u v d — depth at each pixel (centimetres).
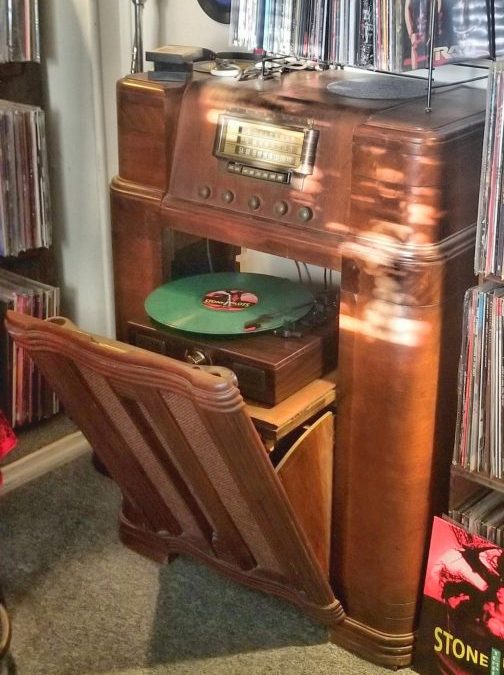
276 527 163
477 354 154
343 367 167
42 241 235
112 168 240
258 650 184
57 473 239
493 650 164
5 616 183
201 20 221
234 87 176
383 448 166
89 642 185
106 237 243
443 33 156
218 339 172
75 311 258
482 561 161
